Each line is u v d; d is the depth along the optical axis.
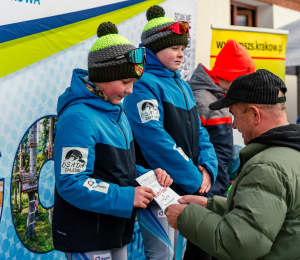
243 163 1.36
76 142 1.46
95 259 1.58
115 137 1.61
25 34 2.06
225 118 2.64
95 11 2.46
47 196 2.28
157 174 1.84
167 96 2.13
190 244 2.39
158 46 2.15
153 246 2.10
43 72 2.18
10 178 2.05
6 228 2.04
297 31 4.88
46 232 2.28
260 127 1.38
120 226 1.62
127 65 1.54
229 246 1.17
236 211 1.20
